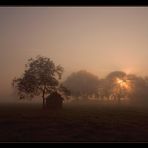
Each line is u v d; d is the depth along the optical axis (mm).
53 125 31797
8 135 24359
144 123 35156
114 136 24672
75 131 27453
